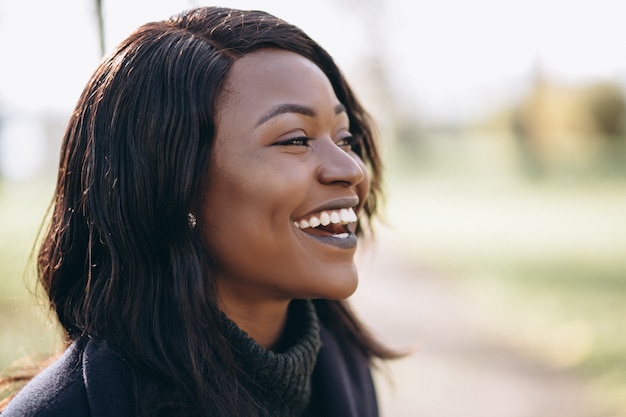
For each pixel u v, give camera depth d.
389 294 8.27
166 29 1.64
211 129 1.54
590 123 34.28
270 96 1.55
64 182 1.67
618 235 11.84
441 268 9.98
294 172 1.53
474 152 33.41
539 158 29.16
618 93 34.06
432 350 5.82
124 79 1.57
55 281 1.66
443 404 4.56
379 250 12.19
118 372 1.50
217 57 1.56
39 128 16.34
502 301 7.45
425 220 15.89
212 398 1.51
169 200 1.54
